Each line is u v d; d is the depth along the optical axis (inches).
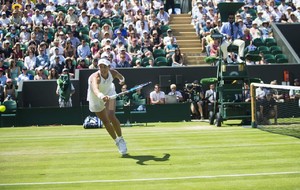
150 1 1152.2
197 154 447.2
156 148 485.4
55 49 905.5
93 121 717.9
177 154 449.1
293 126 656.4
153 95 844.0
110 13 1075.9
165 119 807.7
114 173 377.1
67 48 927.0
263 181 341.4
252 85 642.2
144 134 601.6
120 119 797.2
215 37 684.7
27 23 1018.7
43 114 805.2
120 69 880.3
